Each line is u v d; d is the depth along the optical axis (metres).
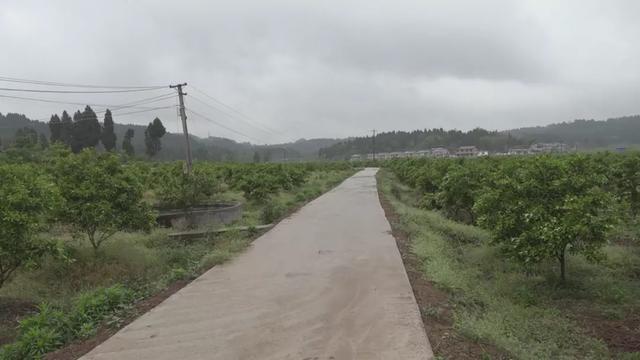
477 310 6.50
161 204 15.98
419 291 6.89
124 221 10.37
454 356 4.67
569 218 7.71
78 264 9.66
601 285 8.50
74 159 10.30
